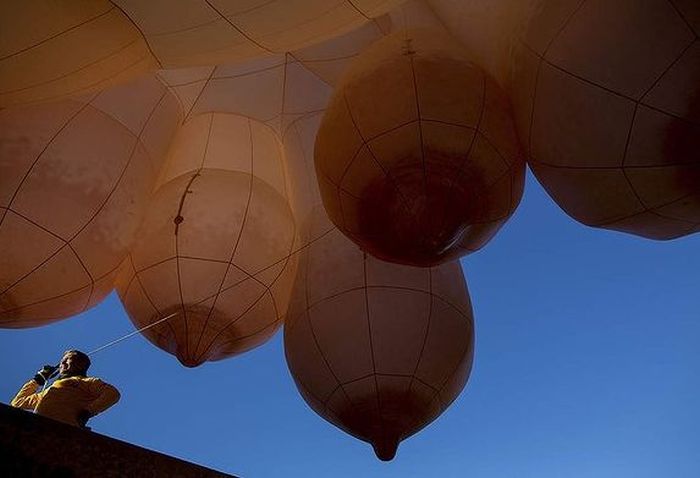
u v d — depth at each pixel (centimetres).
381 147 951
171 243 1232
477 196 959
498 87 987
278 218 1319
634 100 800
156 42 859
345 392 1176
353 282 1211
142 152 1200
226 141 1416
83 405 879
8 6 759
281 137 1458
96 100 1155
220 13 828
